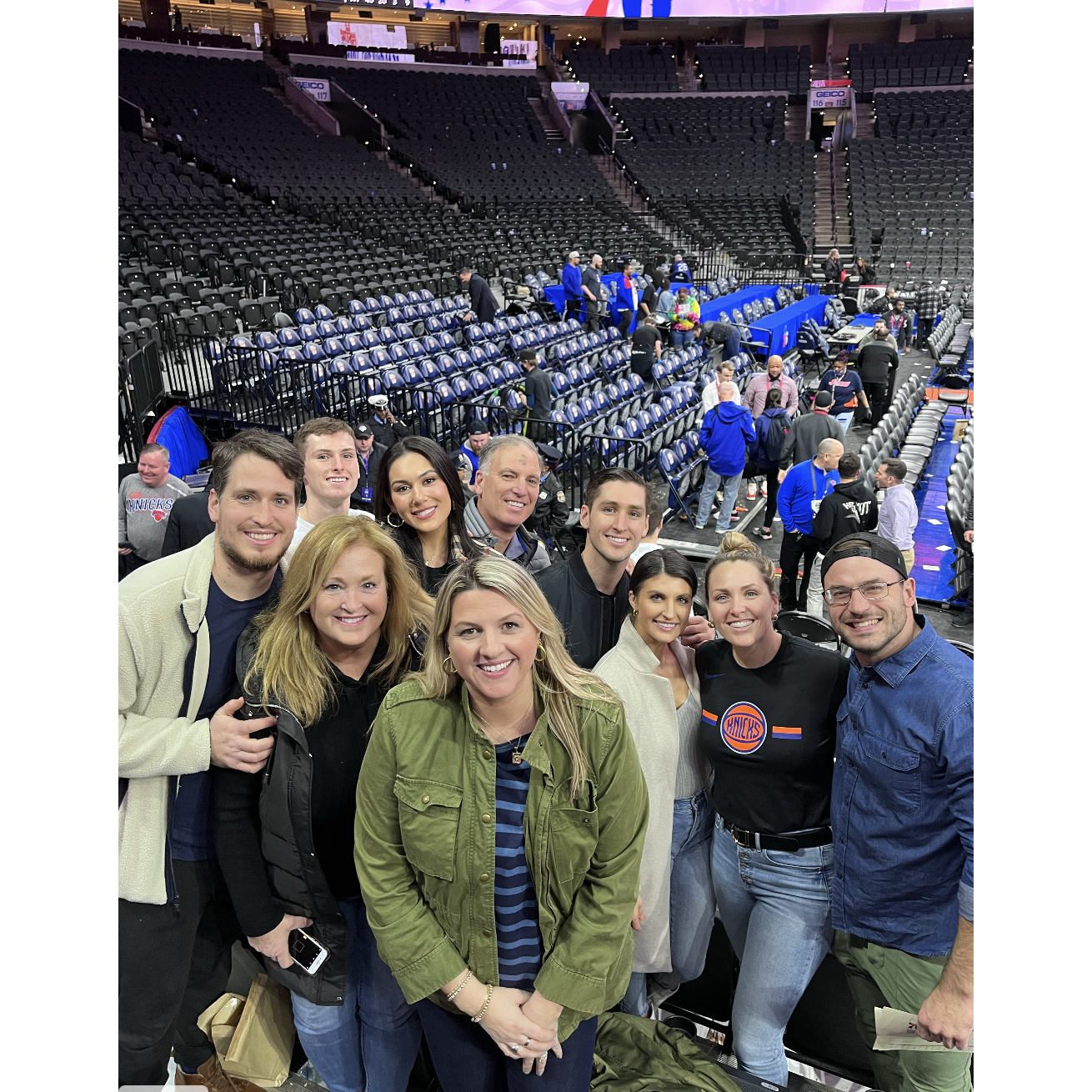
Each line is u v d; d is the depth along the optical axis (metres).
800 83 27.25
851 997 2.39
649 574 2.06
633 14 24.86
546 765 1.65
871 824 1.96
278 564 2.11
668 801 2.17
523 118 25.86
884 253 21.33
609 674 2.13
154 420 7.18
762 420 7.29
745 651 2.08
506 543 3.05
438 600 1.64
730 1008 2.57
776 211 23.16
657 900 2.23
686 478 8.03
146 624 1.94
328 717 1.87
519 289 15.48
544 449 7.27
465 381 9.40
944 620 6.00
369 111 24.25
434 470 2.64
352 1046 2.20
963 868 1.93
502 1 24.67
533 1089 1.83
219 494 1.93
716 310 14.31
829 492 5.57
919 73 26.16
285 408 8.88
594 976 1.71
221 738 1.87
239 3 26.64
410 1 24.16
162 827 2.06
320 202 18.81
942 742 1.82
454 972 1.75
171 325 9.38
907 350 16.12
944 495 8.45
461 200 21.42
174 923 2.16
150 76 21.50
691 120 26.38
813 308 15.41
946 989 1.92
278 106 22.80
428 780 1.68
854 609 1.82
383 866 1.75
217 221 16.27
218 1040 2.33
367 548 1.78
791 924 2.15
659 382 11.22
